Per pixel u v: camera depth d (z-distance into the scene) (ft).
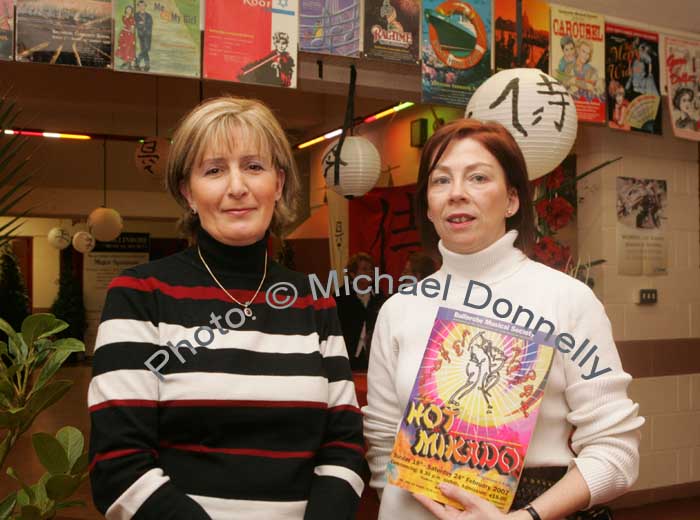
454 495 3.91
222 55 8.77
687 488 13.52
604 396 4.10
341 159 10.22
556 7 11.07
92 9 8.19
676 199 13.92
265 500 3.82
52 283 41.70
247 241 4.17
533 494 4.09
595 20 11.43
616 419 4.05
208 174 4.12
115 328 3.82
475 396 4.09
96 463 3.64
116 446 3.62
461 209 4.38
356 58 9.60
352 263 14.42
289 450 3.95
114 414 3.68
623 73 11.78
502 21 10.55
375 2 9.64
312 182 25.63
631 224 13.43
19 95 21.90
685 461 13.51
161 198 31.60
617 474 4.00
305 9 9.18
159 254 43.11
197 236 4.30
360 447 4.25
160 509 3.54
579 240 13.43
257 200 4.11
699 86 12.52
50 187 29.84
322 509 3.88
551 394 4.21
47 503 5.47
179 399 3.80
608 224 13.23
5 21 7.86
